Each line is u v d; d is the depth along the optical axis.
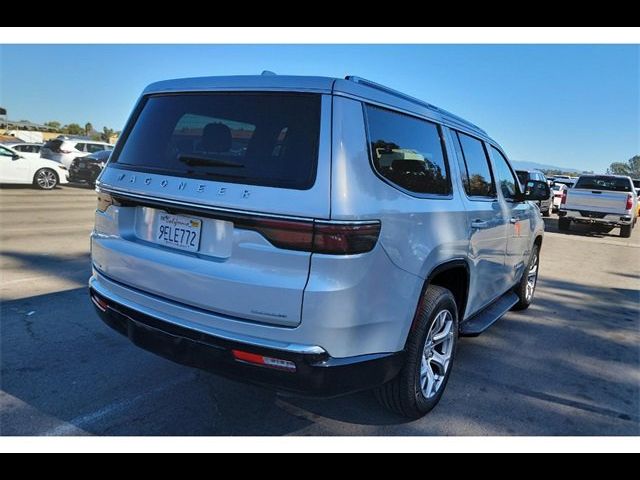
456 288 3.70
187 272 2.62
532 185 4.98
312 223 2.34
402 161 2.89
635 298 7.14
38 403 3.21
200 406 3.28
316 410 3.31
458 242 3.33
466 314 3.86
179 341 2.65
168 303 2.71
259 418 3.18
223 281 2.49
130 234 3.00
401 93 3.20
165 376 3.65
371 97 2.75
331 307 2.35
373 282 2.51
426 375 3.22
